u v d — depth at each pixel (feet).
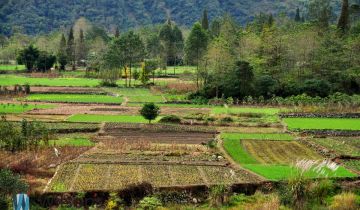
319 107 267.80
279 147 182.91
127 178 132.05
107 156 160.45
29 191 114.73
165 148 175.73
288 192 116.88
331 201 117.39
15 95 324.60
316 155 169.58
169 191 120.57
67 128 206.90
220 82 316.81
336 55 350.23
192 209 112.68
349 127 221.46
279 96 309.01
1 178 109.70
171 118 231.71
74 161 151.12
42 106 276.82
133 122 227.81
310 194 118.11
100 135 200.44
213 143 184.14
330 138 201.16
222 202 116.98
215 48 352.69
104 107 277.44
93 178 131.34
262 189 125.70
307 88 312.09
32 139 169.48
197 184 125.59
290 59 359.46
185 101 301.43
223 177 134.51
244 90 310.24
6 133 163.43
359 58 344.69
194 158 160.76
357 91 330.34
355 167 148.97
